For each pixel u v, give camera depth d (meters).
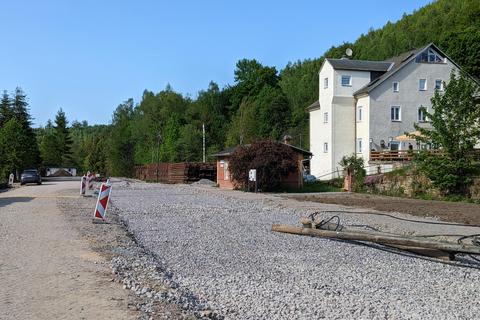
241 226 18.80
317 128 57.66
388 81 51.56
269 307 8.41
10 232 14.59
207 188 45.81
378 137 51.31
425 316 8.11
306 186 45.03
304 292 9.46
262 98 99.19
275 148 40.47
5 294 7.71
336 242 15.21
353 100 53.81
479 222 19.56
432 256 12.87
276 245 14.65
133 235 16.31
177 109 122.62
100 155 121.31
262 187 40.03
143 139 116.38
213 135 110.06
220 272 11.09
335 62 54.41
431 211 23.62
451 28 82.94
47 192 37.00
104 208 18.12
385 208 25.03
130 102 145.12
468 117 33.84
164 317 6.82
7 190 43.88
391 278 10.79
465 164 33.62
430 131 35.34
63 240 13.19
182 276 10.66
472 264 12.51
